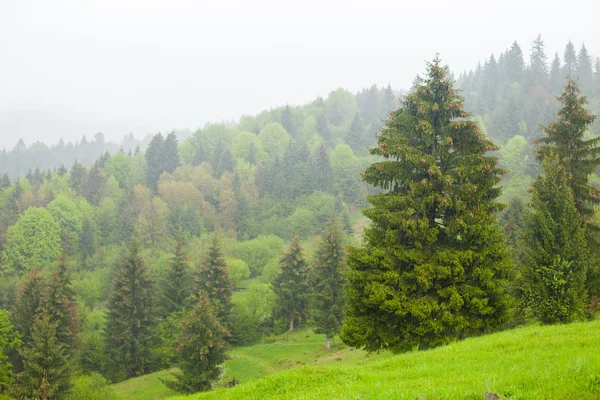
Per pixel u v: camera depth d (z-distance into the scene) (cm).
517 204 5700
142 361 5109
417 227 2147
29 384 3378
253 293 6981
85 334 5559
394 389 970
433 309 2005
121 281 5269
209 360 3809
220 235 10606
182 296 5966
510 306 2114
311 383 1332
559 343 1327
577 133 2825
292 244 6175
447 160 2294
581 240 2545
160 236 10894
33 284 4441
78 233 10994
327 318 4816
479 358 1301
